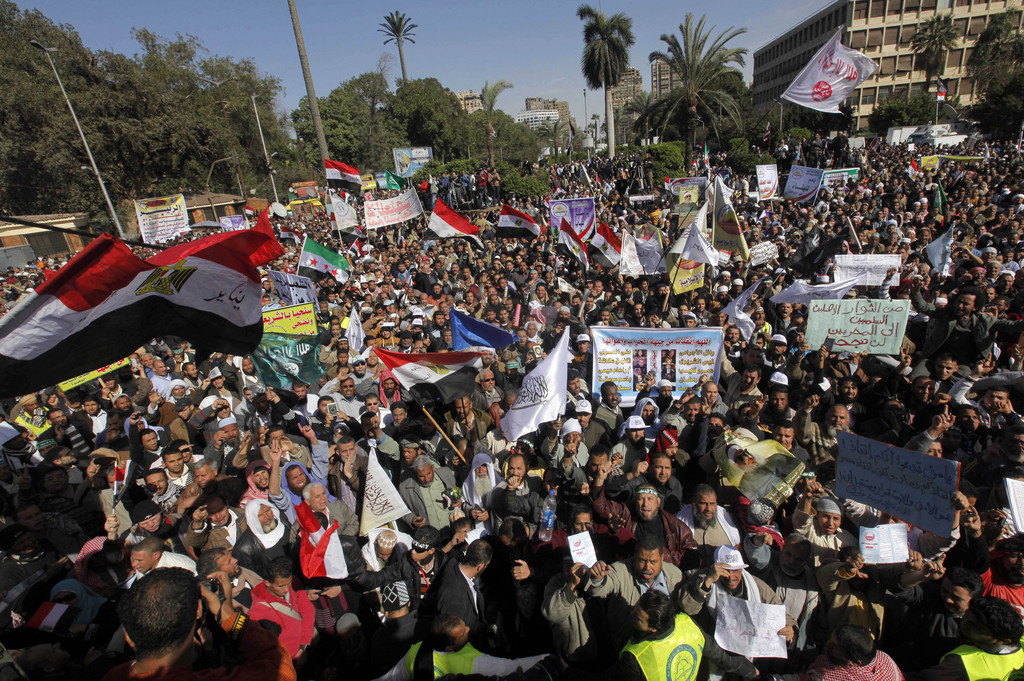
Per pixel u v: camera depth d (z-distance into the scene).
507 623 4.25
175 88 47.25
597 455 4.68
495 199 30.16
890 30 69.94
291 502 4.59
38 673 3.09
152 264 3.67
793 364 6.54
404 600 4.12
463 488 5.07
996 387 5.42
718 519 4.37
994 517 3.94
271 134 51.84
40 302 3.28
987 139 45.50
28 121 33.41
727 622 3.47
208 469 4.73
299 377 7.76
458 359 6.02
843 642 3.05
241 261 4.05
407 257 17.34
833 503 3.90
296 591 4.00
